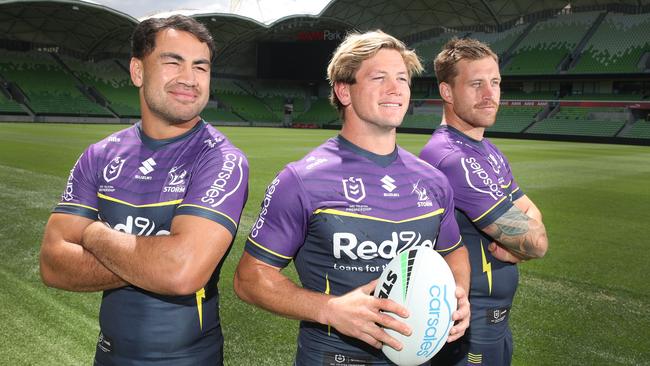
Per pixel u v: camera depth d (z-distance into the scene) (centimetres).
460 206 213
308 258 175
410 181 176
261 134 3312
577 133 3731
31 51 4547
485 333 222
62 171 1100
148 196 178
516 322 384
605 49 4128
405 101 171
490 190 208
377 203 169
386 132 175
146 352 175
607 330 373
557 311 407
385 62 167
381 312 153
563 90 4416
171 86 171
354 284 169
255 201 836
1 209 711
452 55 223
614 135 3575
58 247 175
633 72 3828
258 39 5231
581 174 1392
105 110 4506
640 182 1238
